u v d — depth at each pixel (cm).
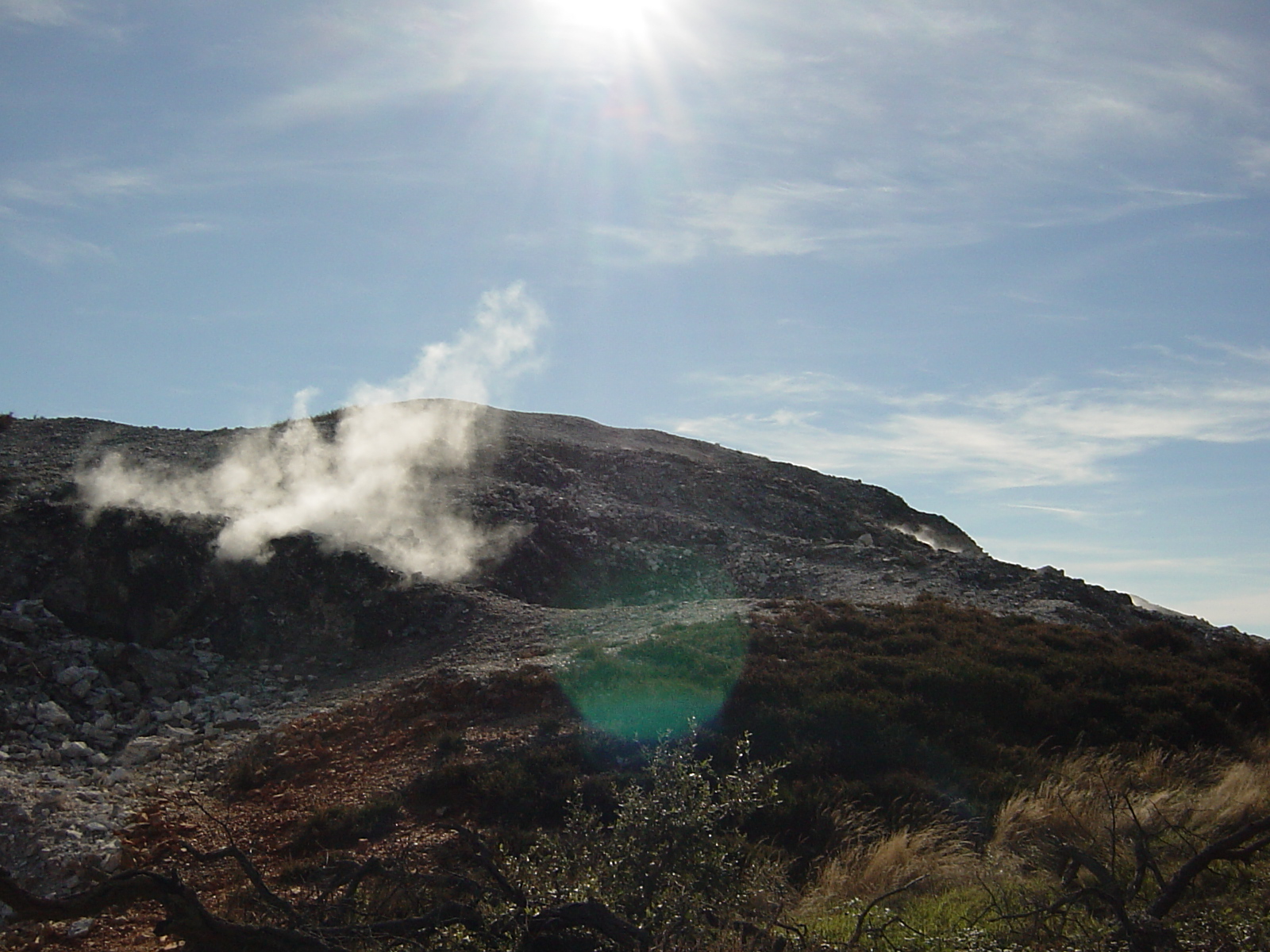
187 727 1627
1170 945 584
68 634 1880
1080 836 949
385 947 605
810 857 1009
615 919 589
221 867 1096
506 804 1159
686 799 762
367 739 1467
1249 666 1962
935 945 676
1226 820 917
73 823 1171
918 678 1530
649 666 1606
